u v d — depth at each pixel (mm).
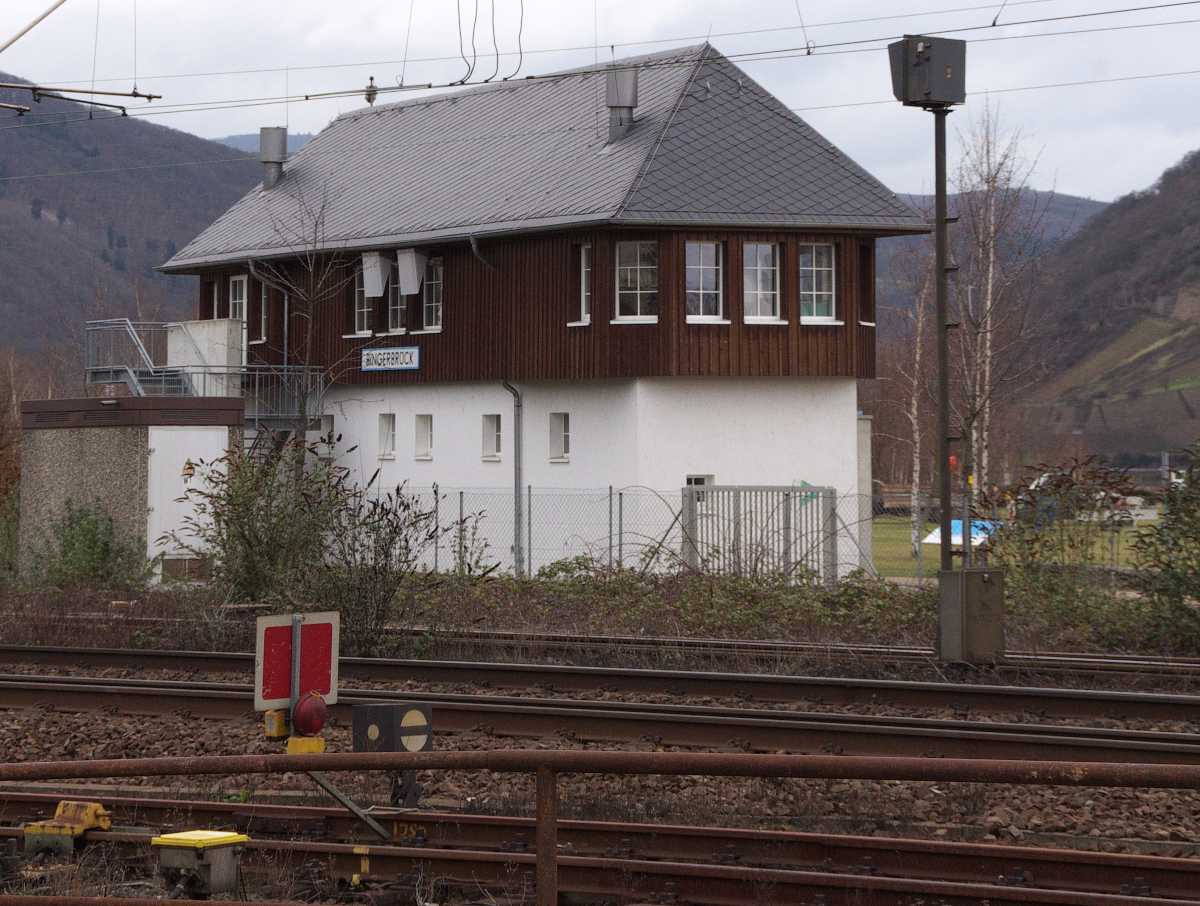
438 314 38594
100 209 173250
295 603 20297
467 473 37594
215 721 15125
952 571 18078
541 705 14680
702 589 24469
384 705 10133
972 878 8797
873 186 35375
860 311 35938
